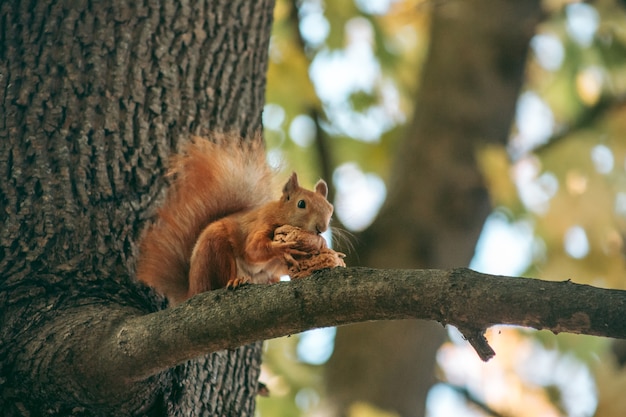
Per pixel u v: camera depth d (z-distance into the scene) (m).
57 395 6.91
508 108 15.77
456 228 14.90
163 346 6.31
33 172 8.28
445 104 15.62
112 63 8.99
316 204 7.98
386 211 15.14
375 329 14.63
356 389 14.12
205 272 7.64
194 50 9.45
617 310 4.89
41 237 7.96
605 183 17.16
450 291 5.34
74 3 9.20
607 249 17.08
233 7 9.92
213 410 8.14
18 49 8.96
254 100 9.81
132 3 9.35
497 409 17.84
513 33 15.98
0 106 8.64
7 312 7.48
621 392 14.93
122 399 6.88
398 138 17.84
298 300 5.82
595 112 17.55
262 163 8.86
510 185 14.02
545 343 17.47
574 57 18.42
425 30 18.78
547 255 17.33
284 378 14.65
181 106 9.09
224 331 6.09
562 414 17.33
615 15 18.16
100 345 6.70
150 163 8.61
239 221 7.97
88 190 8.28
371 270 5.72
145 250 8.08
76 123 8.59
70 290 7.64
